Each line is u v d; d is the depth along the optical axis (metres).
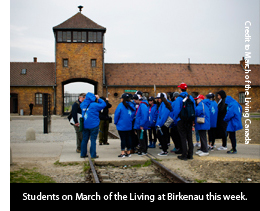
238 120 9.20
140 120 8.94
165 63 45.06
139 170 7.62
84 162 8.23
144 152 9.21
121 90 40.25
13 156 9.07
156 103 10.63
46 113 16.66
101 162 8.23
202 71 44.53
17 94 38.94
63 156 9.05
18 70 40.50
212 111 9.98
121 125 8.73
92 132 8.66
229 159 8.23
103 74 38.88
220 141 13.63
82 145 8.80
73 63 38.41
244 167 7.29
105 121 11.96
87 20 39.12
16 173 6.86
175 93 10.00
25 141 12.97
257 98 43.84
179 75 43.22
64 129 19.41
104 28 38.47
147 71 43.09
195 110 8.77
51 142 12.64
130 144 9.00
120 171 7.52
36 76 39.81
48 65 42.00
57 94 38.50
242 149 10.38
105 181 6.44
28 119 30.81
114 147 11.20
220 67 45.81
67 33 38.38
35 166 7.75
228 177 6.53
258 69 46.28
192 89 42.19
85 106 8.64
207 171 7.03
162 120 8.75
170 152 9.66
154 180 6.52
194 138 15.19
